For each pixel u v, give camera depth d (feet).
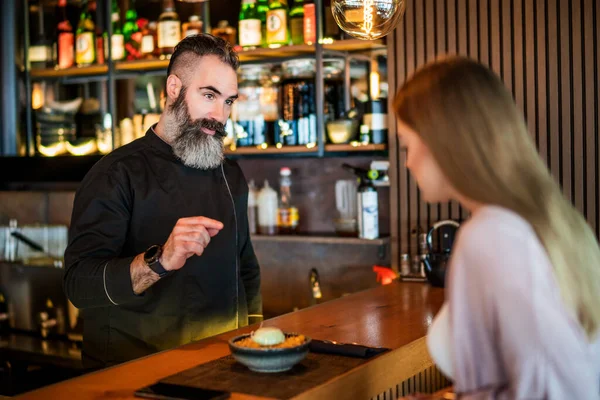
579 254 4.42
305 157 12.50
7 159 14.14
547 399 3.88
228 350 6.73
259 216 12.48
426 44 11.09
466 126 4.33
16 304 13.97
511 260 4.01
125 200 7.70
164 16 12.42
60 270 13.33
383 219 11.95
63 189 14.42
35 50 13.88
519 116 4.48
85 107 13.71
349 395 5.82
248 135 11.93
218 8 12.56
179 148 7.94
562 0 10.07
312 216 12.58
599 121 9.91
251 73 12.20
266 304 13.07
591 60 9.92
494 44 10.59
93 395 5.44
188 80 7.89
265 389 5.41
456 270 4.21
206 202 8.25
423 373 7.73
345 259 12.30
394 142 11.31
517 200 4.26
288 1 11.91
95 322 8.02
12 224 14.03
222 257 8.30
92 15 13.47
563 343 3.89
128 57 12.96
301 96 11.48
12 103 13.99
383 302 9.06
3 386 12.93
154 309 7.84
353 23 7.46
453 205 10.96
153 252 6.75
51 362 12.44
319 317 8.16
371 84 11.66
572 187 10.21
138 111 13.42
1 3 13.83
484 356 4.12
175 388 5.47
